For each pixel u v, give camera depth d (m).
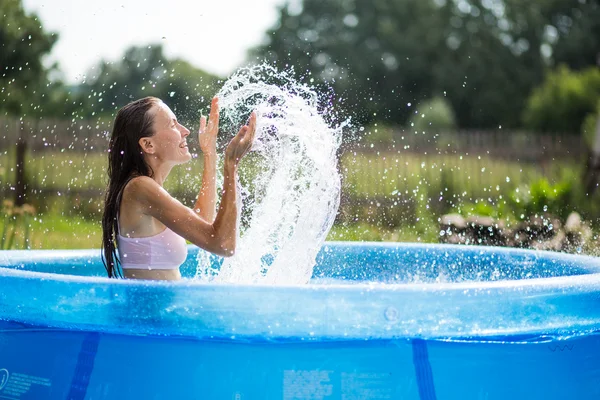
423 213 8.14
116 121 2.54
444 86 29.16
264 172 3.03
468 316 1.89
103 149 8.69
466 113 29.20
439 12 30.64
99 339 2.00
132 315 1.94
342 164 8.21
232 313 1.88
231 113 3.28
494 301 1.91
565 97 18.75
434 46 29.81
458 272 3.34
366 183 8.81
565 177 9.36
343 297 1.86
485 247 3.38
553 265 2.96
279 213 2.96
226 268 2.91
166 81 17.59
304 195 2.89
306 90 3.11
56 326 2.07
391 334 1.87
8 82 11.74
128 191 2.39
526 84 29.08
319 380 1.87
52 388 2.03
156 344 1.95
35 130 8.78
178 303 1.91
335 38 31.00
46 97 12.17
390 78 30.08
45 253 3.07
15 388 2.09
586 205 7.80
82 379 1.99
